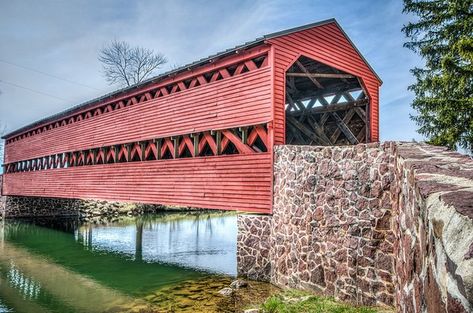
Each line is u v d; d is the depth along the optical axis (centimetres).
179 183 1305
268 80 1016
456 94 1357
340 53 1216
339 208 736
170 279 1139
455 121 1340
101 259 1503
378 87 1337
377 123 1302
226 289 899
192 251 1625
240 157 1077
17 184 2670
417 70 1572
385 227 647
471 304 105
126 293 1012
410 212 299
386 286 634
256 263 973
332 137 1376
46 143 2319
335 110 1356
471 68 1257
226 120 1138
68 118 2095
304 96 1469
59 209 2912
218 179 1148
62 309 912
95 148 1827
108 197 1697
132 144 1603
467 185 197
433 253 168
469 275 107
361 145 708
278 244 907
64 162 2131
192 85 1297
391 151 648
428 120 1482
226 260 1421
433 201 177
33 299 1001
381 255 648
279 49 1028
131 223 2680
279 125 1005
